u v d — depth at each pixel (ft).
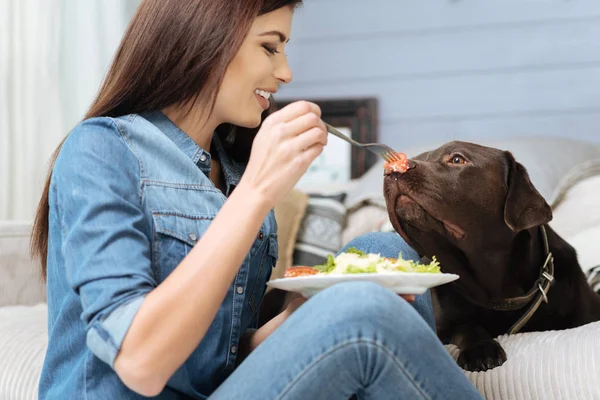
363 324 3.51
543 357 5.02
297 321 3.65
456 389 3.67
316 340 3.53
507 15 12.31
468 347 5.52
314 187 12.09
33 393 5.98
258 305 4.93
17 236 8.75
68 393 3.88
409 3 12.88
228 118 4.58
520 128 12.21
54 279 4.15
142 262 3.68
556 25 12.03
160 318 3.44
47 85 11.85
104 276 3.56
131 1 13.00
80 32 12.41
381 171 11.14
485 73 12.42
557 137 10.99
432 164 5.86
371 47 13.12
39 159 11.75
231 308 4.35
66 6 12.38
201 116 4.59
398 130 12.91
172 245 4.09
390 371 3.56
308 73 13.51
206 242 3.63
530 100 12.16
